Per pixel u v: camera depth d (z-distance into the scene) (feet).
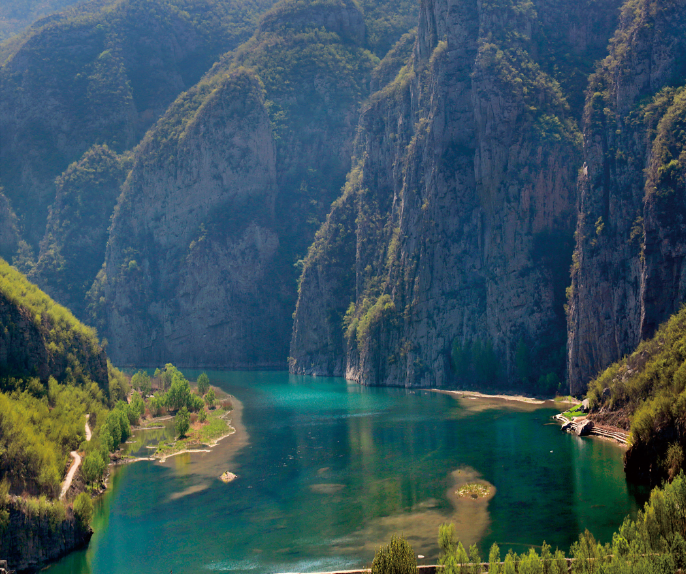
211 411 469.98
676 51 420.36
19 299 315.78
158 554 198.29
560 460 278.26
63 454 256.11
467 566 154.81
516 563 154.71
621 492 231.09
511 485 246.27
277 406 488.85
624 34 476.54
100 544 207.82
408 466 284.20
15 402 262.88
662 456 228.84
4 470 206.39
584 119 454.81
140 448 339.98
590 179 431.02
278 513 231.09
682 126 368.68
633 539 157.17
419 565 174.29
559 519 208.03
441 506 228.22
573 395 429.79
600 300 412.57
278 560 189.98
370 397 521.65
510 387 501.15
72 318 403.75
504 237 526.98
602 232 416.46
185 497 252.62
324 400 515.91
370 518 221.05
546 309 498.28
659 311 353.10
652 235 359.05
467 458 291.17
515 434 338.54
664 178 360.07
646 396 301.84
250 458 312.50
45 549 195.11
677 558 146.61
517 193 523.70
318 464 296.10
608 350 406.82
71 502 220.84
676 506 160.56
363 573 169.27
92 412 332.19
